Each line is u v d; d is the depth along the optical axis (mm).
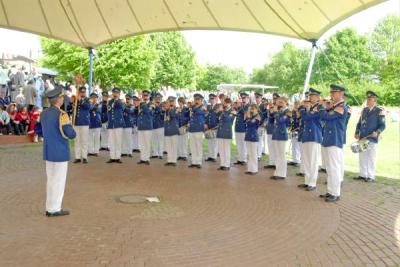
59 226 6719
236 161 14633
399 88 51438
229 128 12719
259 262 5477
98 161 13695
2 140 16141
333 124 9133
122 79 30188
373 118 11383
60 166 7184
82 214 7445
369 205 8727
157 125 14953
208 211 7914
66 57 29828
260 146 14938
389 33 65500
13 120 17094
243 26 14023
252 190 9852
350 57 61125
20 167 11891
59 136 7156
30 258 5379
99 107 14945
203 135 13805
